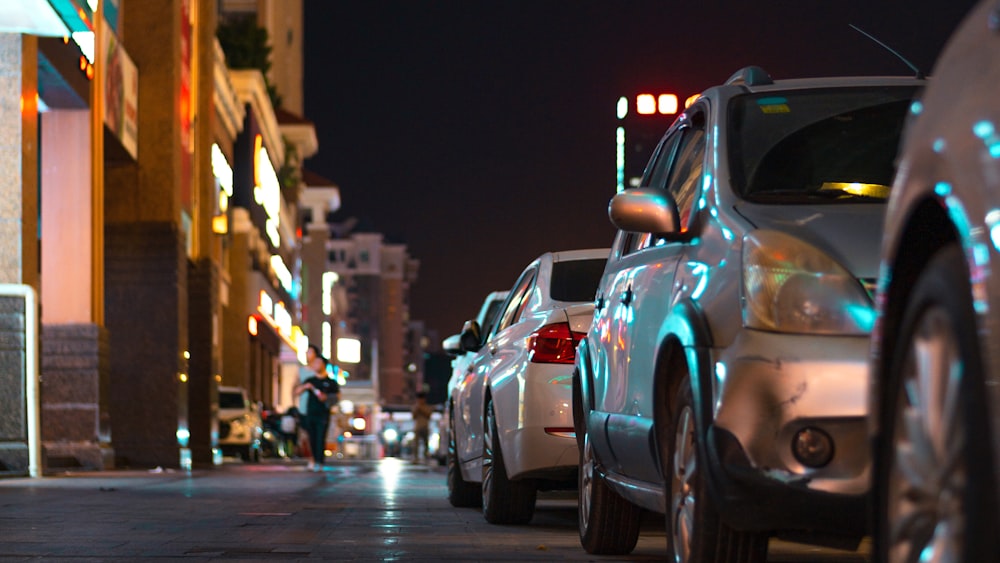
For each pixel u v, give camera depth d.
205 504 15.06
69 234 27.89
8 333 22.41
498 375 12.01
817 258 5.87
